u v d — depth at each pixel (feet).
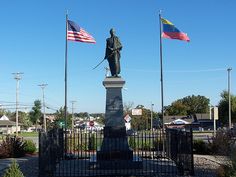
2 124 430.61
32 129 491.31
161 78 91.15
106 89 61.26
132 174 53.62
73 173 54.70
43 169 51.72
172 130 70.38
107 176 52.70
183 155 56.44
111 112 60.64
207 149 84.99
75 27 89.25
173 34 90.94
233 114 294.66
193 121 398.83
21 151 84.48
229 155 45.32
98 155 58.70
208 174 53.36
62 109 334.85
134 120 296.30
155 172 54.90
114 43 62.28
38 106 415.23
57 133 66.08
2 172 55.62
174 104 472.03
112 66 62.03
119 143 59.31
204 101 483.51
